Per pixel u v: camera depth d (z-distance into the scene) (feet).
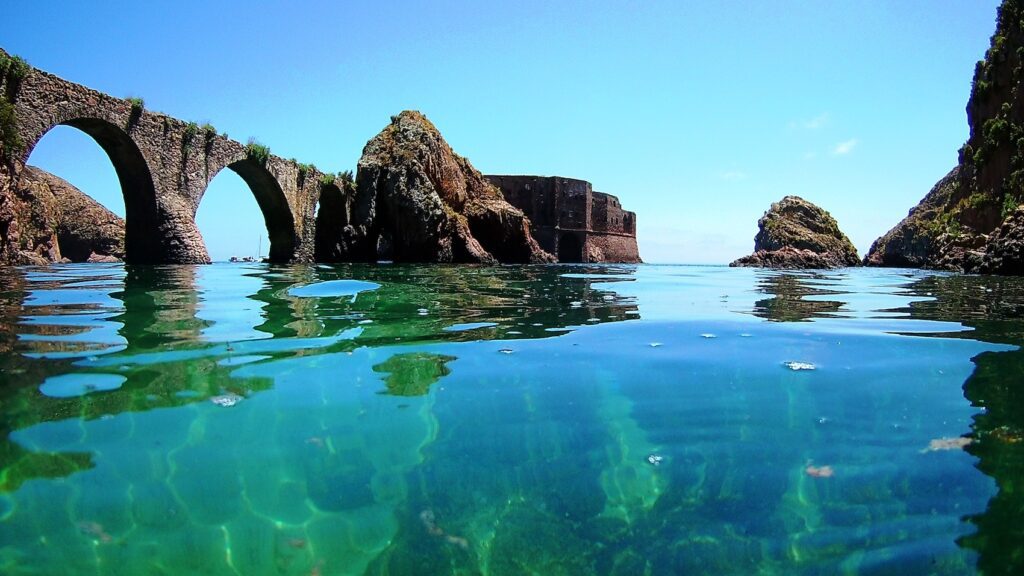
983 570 6.07
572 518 7.16
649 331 18.69
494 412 10.50
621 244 195.21
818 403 10.94
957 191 162.81
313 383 12.07
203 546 6.55
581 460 8.61
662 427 9.80
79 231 151.74
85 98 63.46
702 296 32.89
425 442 9.16
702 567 6.22
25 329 17.67
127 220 74.95
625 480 8.00
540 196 169.48
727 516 7.15
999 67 137.28
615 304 27.25
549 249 167.02
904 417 10.21
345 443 9.12
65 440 9.07
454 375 12.85
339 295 28.84
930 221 181.06
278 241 101.45
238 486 7.80
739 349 15.72
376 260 102.73
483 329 18.83
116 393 11.24
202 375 12.52
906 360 14.39
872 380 12.49
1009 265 67.82
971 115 151.23
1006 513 7.07
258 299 26.45
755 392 11.67
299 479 8.00
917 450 8.81
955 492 7.57
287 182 98.17
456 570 6.21
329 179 108.06
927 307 27.14
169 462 8.39
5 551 6.42
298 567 6.22
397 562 6.34
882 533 6.75
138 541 6.61
